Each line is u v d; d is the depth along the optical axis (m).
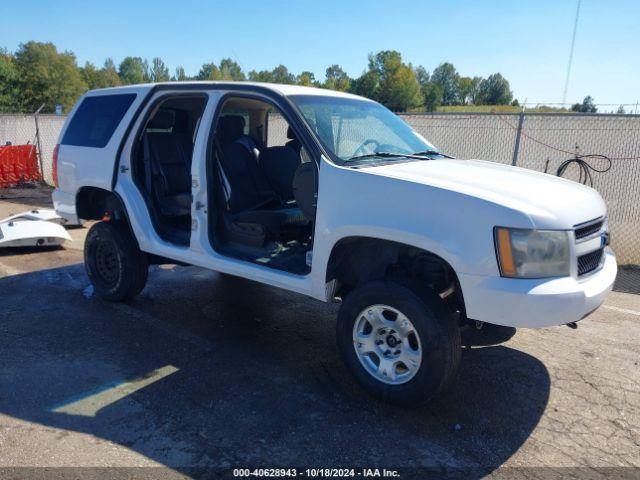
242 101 5.24
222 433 3.21
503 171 4.03
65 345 4.38
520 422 3.45
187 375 3.94
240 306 5.44
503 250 3.07
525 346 4.63
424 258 3.60
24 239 7.11
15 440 3.08
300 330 4.88
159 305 5.38
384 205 3.41
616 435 3.34
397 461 3.00
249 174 4.97
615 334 4.95
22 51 64.69
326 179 3.68
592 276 3.49
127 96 5.11
